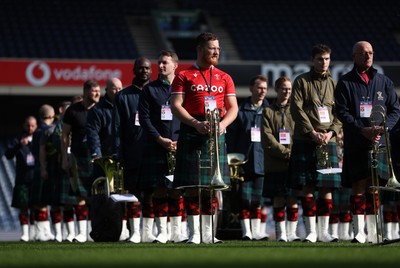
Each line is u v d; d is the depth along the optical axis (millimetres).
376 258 9320
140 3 60531
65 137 21953
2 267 8211
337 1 61031
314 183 18297
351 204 17109
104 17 55969
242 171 22094
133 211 19062
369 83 16547
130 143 19078
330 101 18656
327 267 7910
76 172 21750
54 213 24781
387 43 58250
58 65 43000
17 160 27312
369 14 60219
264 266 8047
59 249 13016
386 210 19766
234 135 22547
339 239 20312
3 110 46219
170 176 16344
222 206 22062
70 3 56375
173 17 60594
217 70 15602
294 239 20453
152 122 18109
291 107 18578
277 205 21094
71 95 43219
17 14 54469
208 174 15219
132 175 19156
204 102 15266
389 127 16453
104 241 19016
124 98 19203
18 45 51938
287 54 56000
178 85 15367
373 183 15156
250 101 22688
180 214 17844
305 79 18656
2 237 32219
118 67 43438
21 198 27000
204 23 60281
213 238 15445
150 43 57469
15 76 42531
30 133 27438
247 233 21781
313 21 59312
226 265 8180
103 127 20453
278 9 60219
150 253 10688
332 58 56500
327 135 18156
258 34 57656
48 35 53375
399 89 44875
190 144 15211
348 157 16312
